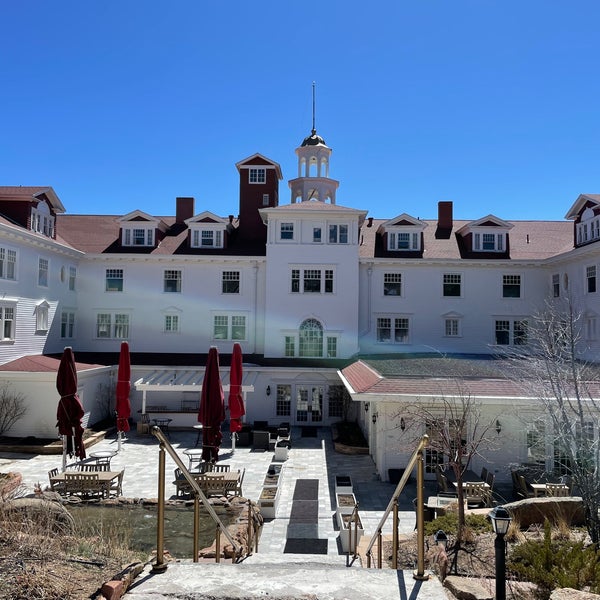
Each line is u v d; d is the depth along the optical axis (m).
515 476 20.34
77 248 40.84
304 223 39.19
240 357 27.97
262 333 39.75
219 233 41.12
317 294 38.84
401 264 40.34
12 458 26.22
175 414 34.47
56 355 35.88
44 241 33.69
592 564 10.01
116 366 36.28
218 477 19.50
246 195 44.00
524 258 40.47
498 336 40.16
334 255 39.00
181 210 45.41
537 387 19.48
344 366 37.31
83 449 21.31
